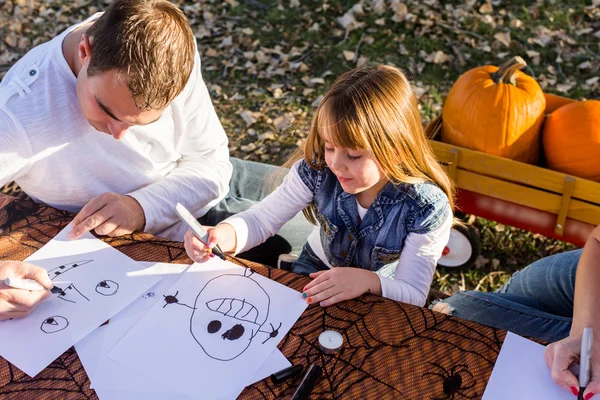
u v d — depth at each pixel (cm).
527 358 121
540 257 288
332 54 421
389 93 152
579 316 131
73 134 163
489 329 127
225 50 432
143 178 186
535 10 437
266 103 387
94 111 143
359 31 434
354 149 150
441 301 183
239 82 406
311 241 202
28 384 115
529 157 265
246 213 182
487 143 257
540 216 248
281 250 210
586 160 245
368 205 172
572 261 181
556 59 399
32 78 155
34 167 166
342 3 459
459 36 421
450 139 271
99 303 133
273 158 346
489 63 402
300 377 117
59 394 113
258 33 443
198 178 193
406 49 418
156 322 129
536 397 113
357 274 142
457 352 122
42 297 131
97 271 142
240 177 234
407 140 157
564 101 279
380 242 173
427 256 166
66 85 156
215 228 170
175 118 186
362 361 120
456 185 260
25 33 463
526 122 255
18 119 154
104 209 157
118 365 119
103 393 113
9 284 128
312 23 447
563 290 178
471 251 270
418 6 445
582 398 111
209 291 137
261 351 122
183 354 121
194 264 144
